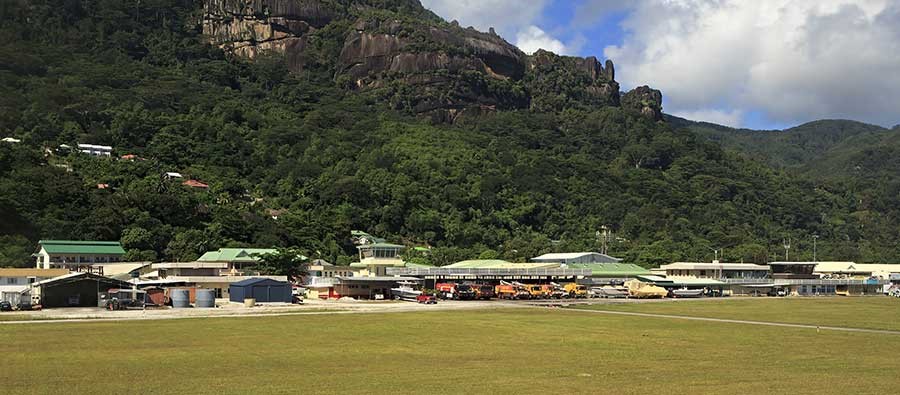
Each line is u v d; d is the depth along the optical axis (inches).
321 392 1868.8
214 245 7667.3
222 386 1936.5
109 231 7524.6
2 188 7480.3
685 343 2938.0
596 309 4881.9
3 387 1904.5
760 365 2356.1
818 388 1966.0
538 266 7544.3
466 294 5949.8
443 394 1851.6
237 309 4530.0
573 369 2242.9
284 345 2763.3
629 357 2514.8
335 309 4564.5
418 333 3201.3
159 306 4702.3
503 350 2664.9
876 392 1920.5
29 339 2874.0
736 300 6540.4
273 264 6771.7
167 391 1867.6
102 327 3353.8
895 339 3154.5
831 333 3393.2
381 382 2006.6
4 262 6289.4
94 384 1951.3
